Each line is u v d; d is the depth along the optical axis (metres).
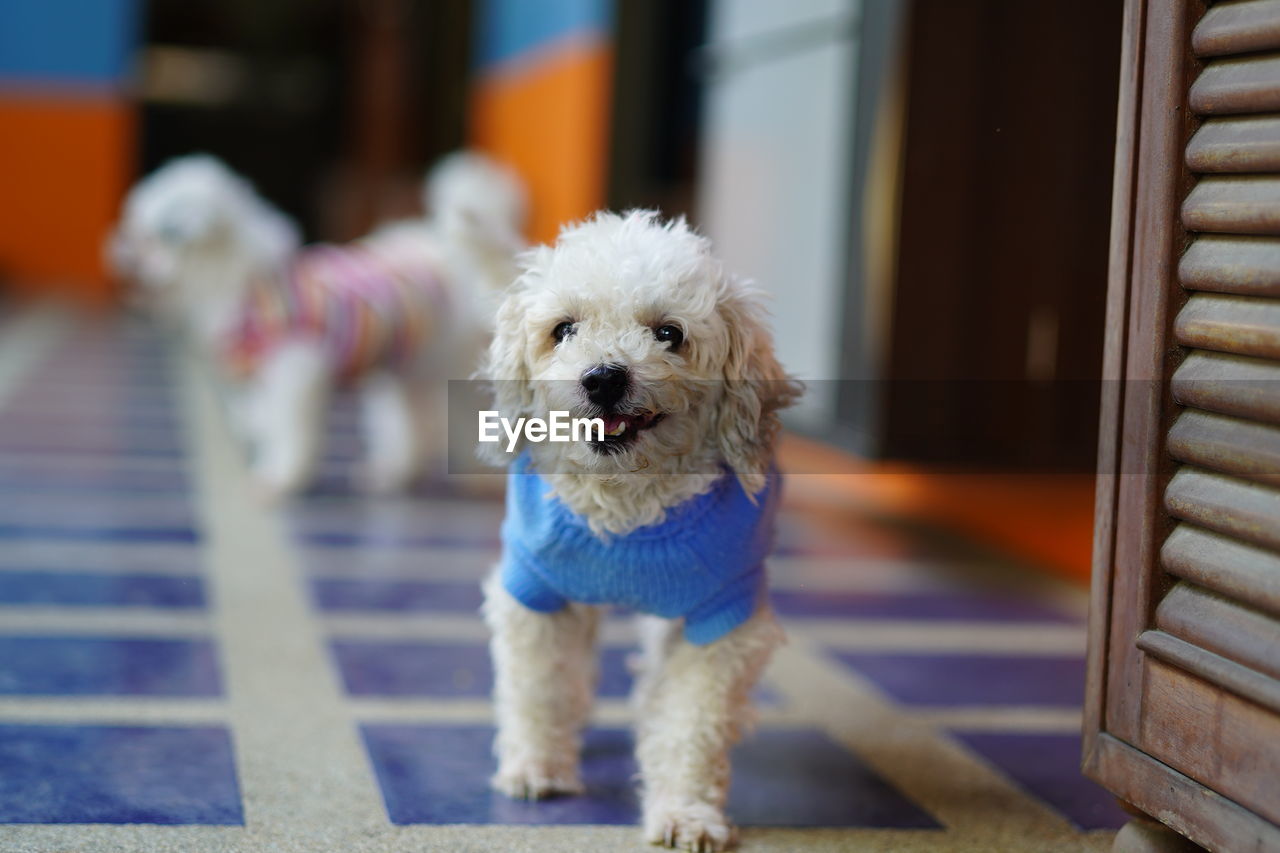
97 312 12.25
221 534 4.74
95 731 2.77
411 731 2.88
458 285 5.60
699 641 2.36
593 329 2.22
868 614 4.15
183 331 10.70
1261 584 1.82
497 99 11.80
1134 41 2.05
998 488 6.00
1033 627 4.09
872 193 5.79
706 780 2.38
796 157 6.66
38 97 13.52
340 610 3.86
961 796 2.68
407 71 14.41
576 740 2.64
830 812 2.57
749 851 2.36
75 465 5.75
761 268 7.09
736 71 7.52
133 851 2.19
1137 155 2.05
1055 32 5.71
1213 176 1.94
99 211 13.68
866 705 3.26
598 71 8.66
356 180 14.38
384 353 5.48
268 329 5.33
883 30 5.73
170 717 2.88
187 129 16.12
